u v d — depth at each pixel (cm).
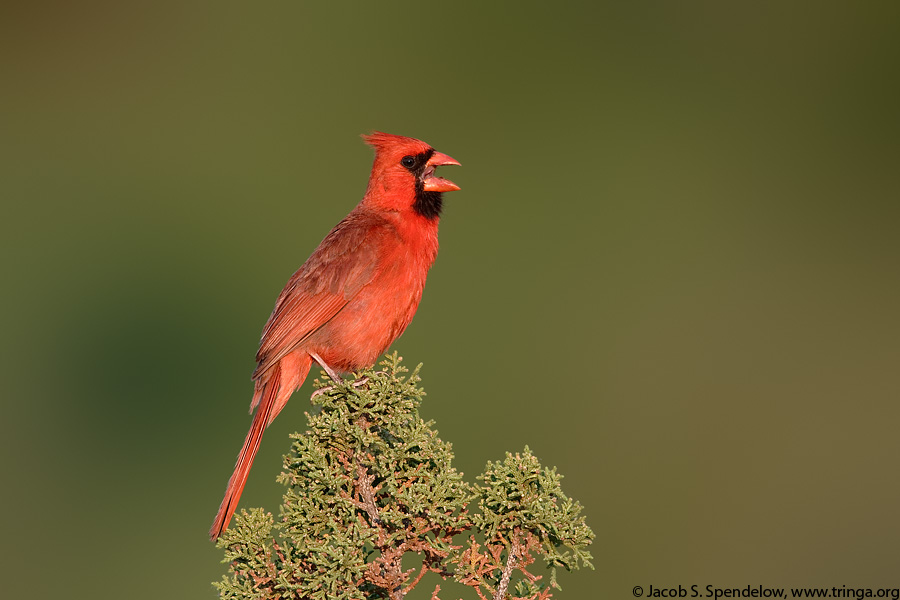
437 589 609
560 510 597
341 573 600
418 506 597
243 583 616
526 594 624
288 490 644
